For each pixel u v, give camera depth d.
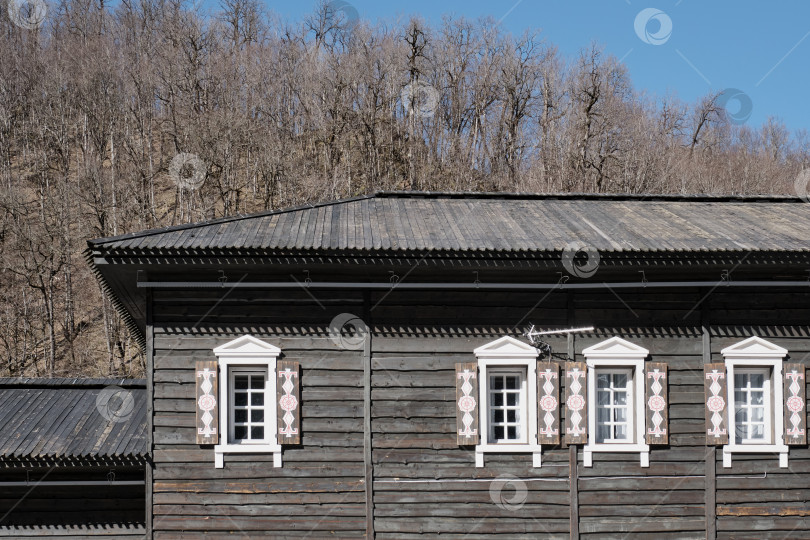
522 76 60.66
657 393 14.81
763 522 14.86
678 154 52.97
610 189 48.97
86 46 57.59
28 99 54.62
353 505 14.40
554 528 14.56
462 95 60.19
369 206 17.06
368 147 55.97
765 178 50.38
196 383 14.36
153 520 14.23
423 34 60.72
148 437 14.28
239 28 69.19
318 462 14.47
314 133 57.09
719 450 14.90
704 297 15.12
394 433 14.56
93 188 42.62
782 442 14.93
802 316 15.27
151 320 14.54
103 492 14.55
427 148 57.53
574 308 14.98
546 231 15.25
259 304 14.69
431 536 14.41
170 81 55.44
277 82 59.22
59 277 43.97
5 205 41.78
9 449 13.73
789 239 14.94
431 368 14.69
